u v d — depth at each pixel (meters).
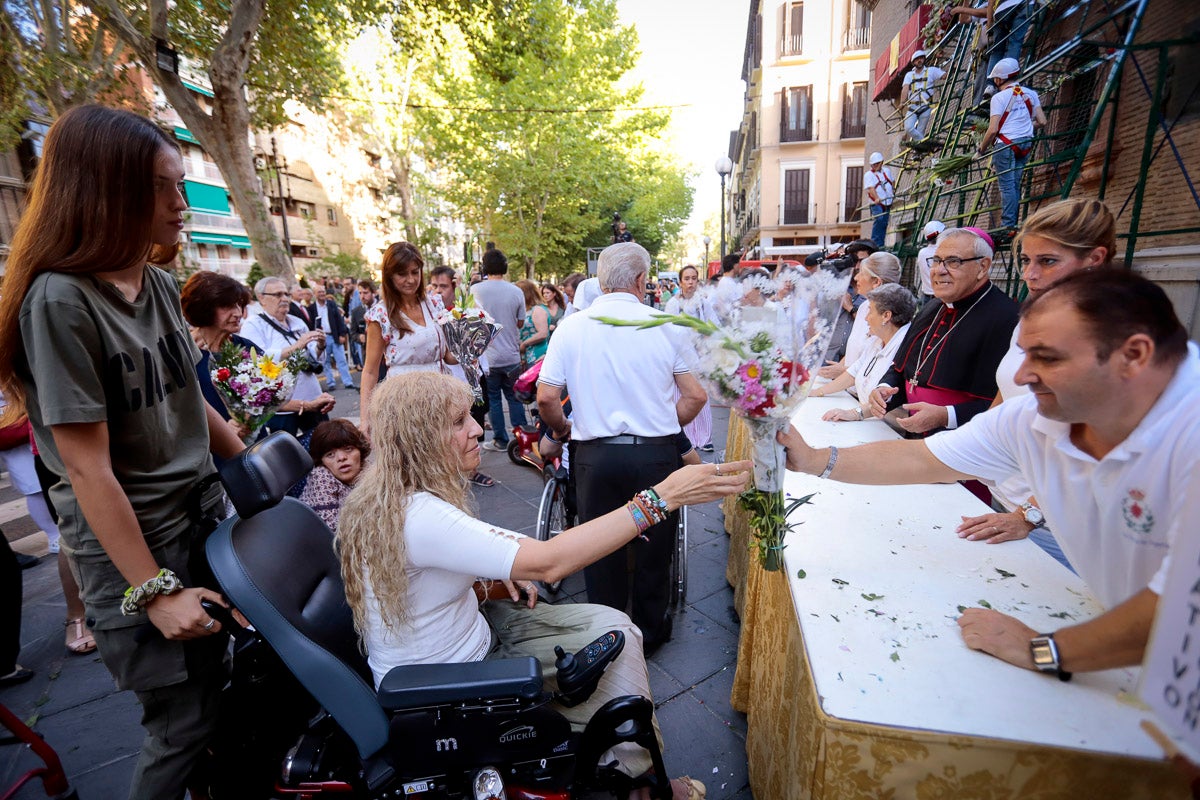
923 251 3.95
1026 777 0.96
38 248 1.23
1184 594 0.66
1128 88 4.46
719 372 1.31
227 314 2.56
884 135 11.59
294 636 1.31
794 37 21.55
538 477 4.82
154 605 1.32
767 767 1.61
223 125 9.16
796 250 22.56
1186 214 3.94
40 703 2.41
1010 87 4.23
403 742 1.28
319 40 10.92
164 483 1.44
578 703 1.43
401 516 1.34
